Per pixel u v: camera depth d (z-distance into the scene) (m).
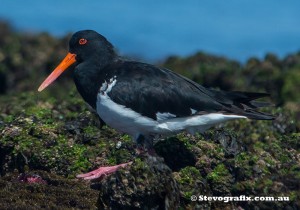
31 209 11.20
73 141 13.90
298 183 11.91
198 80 22.83
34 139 13.52
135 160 11.50
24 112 15.56
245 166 12.27
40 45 27.30
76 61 14.27
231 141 13.45
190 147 12.91
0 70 25.14
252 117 13.17
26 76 25.47
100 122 14.77
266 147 13.95
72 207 11.64
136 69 13.37
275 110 16.56
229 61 25.17
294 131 15.91
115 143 13.72
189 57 25.25
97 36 14.01
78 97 17.48
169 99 13.07
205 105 13.12
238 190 11.88
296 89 22.05
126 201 11.27
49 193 12.02
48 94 21.06
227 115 13.15
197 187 11.87
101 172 12.65
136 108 13.05
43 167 13.07
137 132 13.40
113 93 13.10
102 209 11.46
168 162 13.02
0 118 16.11
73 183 12.46
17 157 13.27
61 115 15.70
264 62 24.08
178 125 13.20
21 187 12.14
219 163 12.54
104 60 13.85
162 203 11.35
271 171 12.44
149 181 11.27
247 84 23.20
